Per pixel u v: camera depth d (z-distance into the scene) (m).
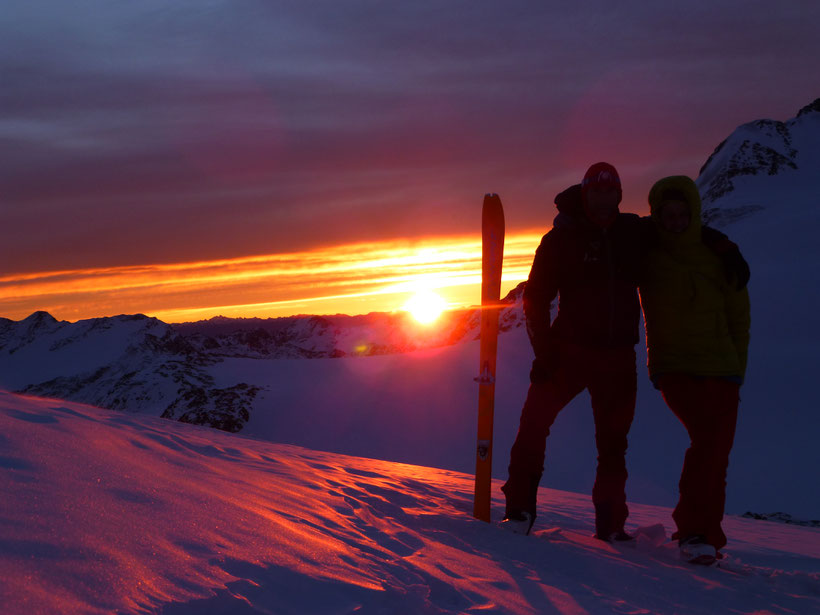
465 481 7.47
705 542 3.68
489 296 4.09
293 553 2.01
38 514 1.67
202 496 2.43
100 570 1.45
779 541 6.07
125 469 2.46
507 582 2.44
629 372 3.98
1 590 1.22
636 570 3.05
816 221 83.94
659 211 3.93
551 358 3.92
